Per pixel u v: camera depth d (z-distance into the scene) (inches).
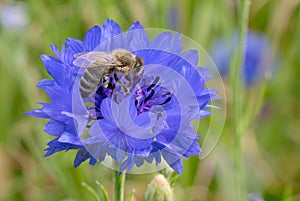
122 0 13.0
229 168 12.2
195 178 12.0
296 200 13.0
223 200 12.2
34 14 12.8
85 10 12.4
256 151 12.9
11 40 12.5
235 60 10.6
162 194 9.8
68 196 11.9
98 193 11.6
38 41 12.8
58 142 8.8
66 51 9.1
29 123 12.1
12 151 12.7
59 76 8.9
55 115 8.8
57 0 13.2
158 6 12.6
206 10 12.9
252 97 13.3
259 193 12.3
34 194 12.4
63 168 11.6
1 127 12.8
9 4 13.3
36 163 12.4
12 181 12.6
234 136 10.7
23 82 12.1
